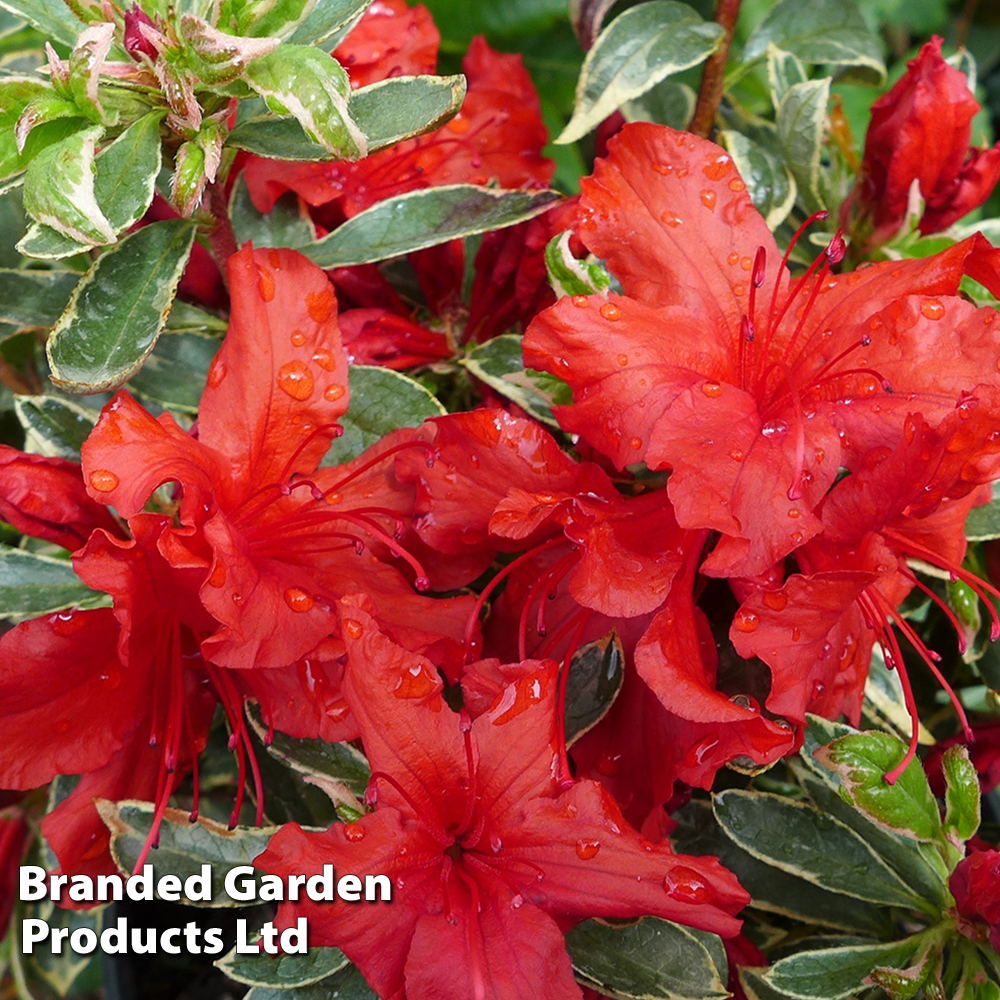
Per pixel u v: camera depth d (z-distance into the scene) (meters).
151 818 0.18
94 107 0.17
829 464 0.17
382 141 0.18
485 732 0.17
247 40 0.16
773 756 0.17
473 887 0.17
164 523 0.17
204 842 0.18
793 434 0.17
